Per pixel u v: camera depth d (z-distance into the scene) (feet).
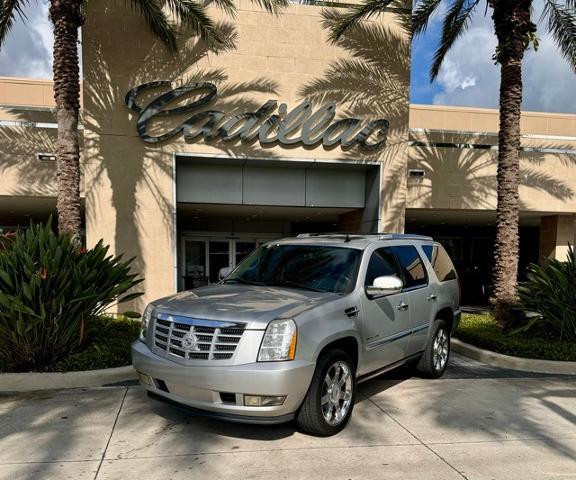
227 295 14.70
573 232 53.88
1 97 48.88
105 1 35.12
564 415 15.78
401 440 13.44
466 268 75.97
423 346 19.02
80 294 19.25
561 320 23.99
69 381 18.12
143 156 35.63
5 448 12.69
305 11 38.09
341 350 14.07
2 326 17.79
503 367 22.61
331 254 16.87
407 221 63.46
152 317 14.35
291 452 12.51
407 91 39.70
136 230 35.58
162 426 14.16
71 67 27.35
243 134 36.86
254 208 45.01
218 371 12.03
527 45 29.89
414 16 38.63
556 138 49.67
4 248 20.90
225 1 33.91
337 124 38.34
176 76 36.09
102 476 11.21
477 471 11.71
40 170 38.93
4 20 30.96
